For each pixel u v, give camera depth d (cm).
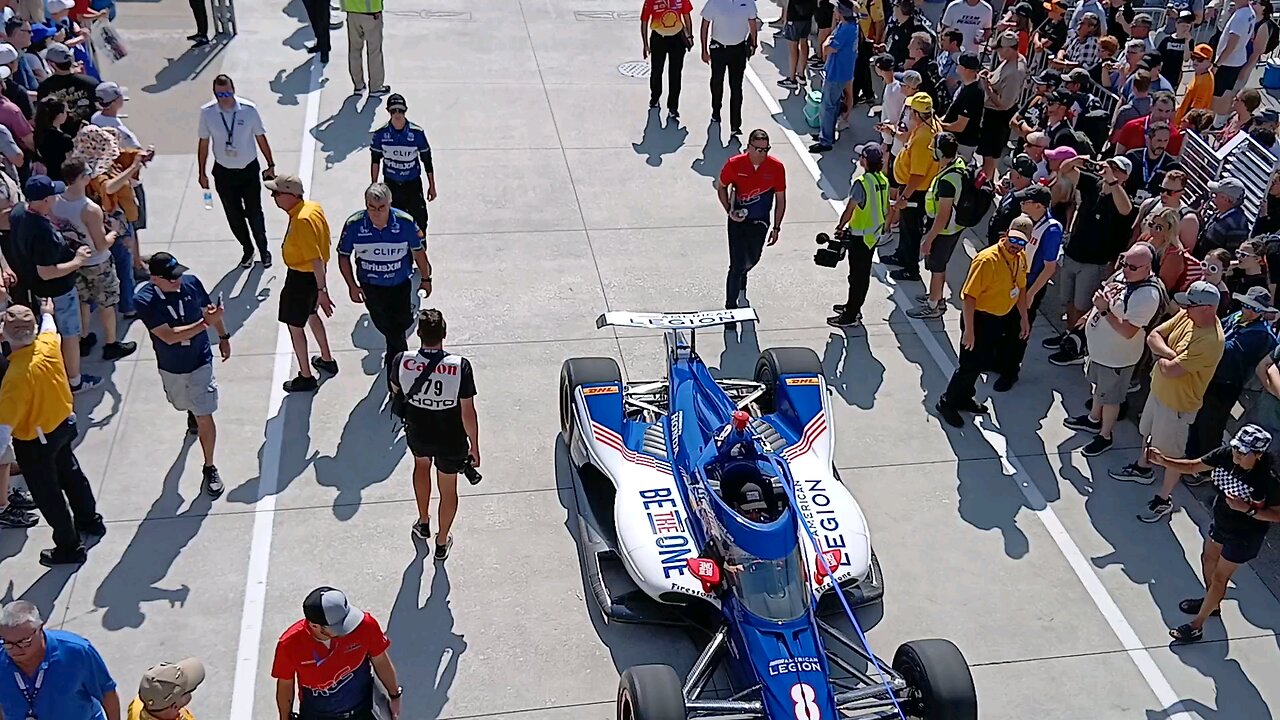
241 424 884
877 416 934
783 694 573
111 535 775
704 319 816
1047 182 1028
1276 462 798
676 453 746
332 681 530
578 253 1133
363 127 1339
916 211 1084
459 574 760
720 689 679
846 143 1380
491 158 1297
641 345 1002
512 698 675
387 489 830
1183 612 762
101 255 895
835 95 1311
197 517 794
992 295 871
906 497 850
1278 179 962
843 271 1130
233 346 972
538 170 1280
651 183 1268
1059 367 1009
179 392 774
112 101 1029
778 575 615
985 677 706
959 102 1176
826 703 573
